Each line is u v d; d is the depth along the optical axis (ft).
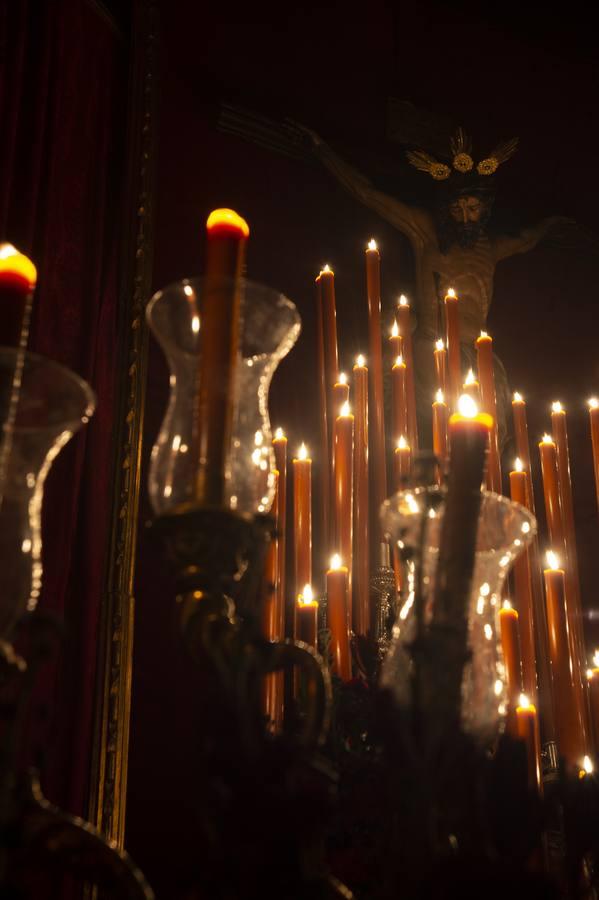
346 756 6.65
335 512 9.57
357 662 8.02
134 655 10.46
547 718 9.84
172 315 5.25
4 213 9.86
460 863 4.06
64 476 9.74
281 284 13.65
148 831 9.86
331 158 13.83
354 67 15.25
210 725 4.22
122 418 10.74
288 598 10.73
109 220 11.78
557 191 15.99
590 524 14.05
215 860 4.05
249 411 5.19
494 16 16.29
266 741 4.44
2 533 4.72
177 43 13.99
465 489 4.86
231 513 4.53
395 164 14.82
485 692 5.16
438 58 15.75
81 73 11.92
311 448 12.63
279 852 4.03
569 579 10.19
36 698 8.51
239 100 14.30
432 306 13.21
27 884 7.47
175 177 13.23
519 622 9.19
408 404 10.64
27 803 4.36
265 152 14.17
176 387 5.17
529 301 15.20
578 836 5.51
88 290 10.89
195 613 4.49
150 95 12.53
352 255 14.21
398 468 9.77
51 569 9.30
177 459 4.91
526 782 4.99
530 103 16.12
